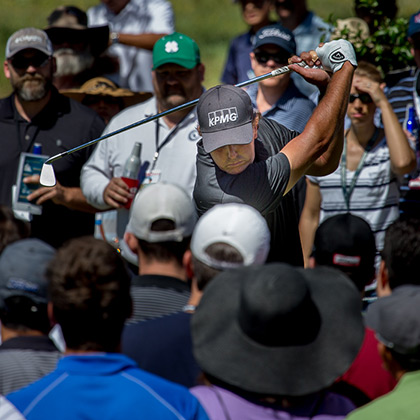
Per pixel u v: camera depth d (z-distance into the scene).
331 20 24.66
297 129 23.00
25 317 11.25
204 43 61.44
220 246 10.87
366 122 20.41
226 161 13.33
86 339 9.74
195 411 9.42
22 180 20.00
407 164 20.05
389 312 9.80
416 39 22.20
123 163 20.59
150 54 31.11
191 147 20.27
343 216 14.30
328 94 13.77
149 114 20.84
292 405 9.34
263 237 11.05
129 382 9.47
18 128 21.16
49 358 11.24
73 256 9.86
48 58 20.92
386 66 23.62
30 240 11.74
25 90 20.75
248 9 30.42
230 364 9.20
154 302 12.04
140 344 11.71
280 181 13.36
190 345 11.77
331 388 11.49
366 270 14.05
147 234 12.36
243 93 13.55
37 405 9.30
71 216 21.11
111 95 25.00
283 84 23.23
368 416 9.27
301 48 29.91
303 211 20.86
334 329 9.34
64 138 21.17
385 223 20.45
